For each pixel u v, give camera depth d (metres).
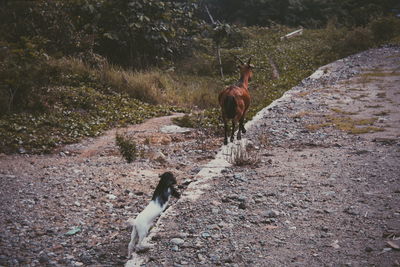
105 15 20.41
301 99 14.08
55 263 4.61
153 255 4.58
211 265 4.29
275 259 4.32
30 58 15.03
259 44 30.41
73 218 5.95
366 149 8.17
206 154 9.19
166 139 10.69
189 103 16.28
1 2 19.19
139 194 6.89
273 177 6.91
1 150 9.76
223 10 41.97
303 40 32.09
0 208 6.20
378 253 4.25
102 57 18.81
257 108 13.47
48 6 18.69
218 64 23.16
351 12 41.25
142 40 21.12
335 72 19.06
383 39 26.67
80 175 7.92
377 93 14.14
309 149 8.59
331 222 5.09
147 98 15.74
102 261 4.71
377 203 5.52
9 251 4.88
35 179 7.69
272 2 42.28
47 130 11.35
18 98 12.49
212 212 5.61
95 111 13.27
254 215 5.45
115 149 10.02
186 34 24.72
